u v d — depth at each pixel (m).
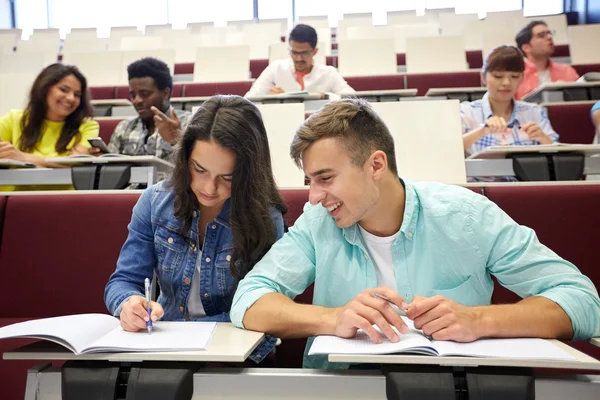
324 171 0.69
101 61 3.54
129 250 0.91
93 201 1.16
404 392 0.51
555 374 0.54
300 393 0.55
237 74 3.46
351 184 0.70
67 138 1.85
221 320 0.87
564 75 2.87
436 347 0.54
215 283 0.88
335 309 0.68
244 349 0.56
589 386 0.52
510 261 0.74
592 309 0.66
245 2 5.83
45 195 1.18
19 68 3.43
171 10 5.87
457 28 4.46
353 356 0.51
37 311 1.13
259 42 4.37
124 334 0.63
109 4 5.88
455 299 0.79
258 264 0.81
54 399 0.57
